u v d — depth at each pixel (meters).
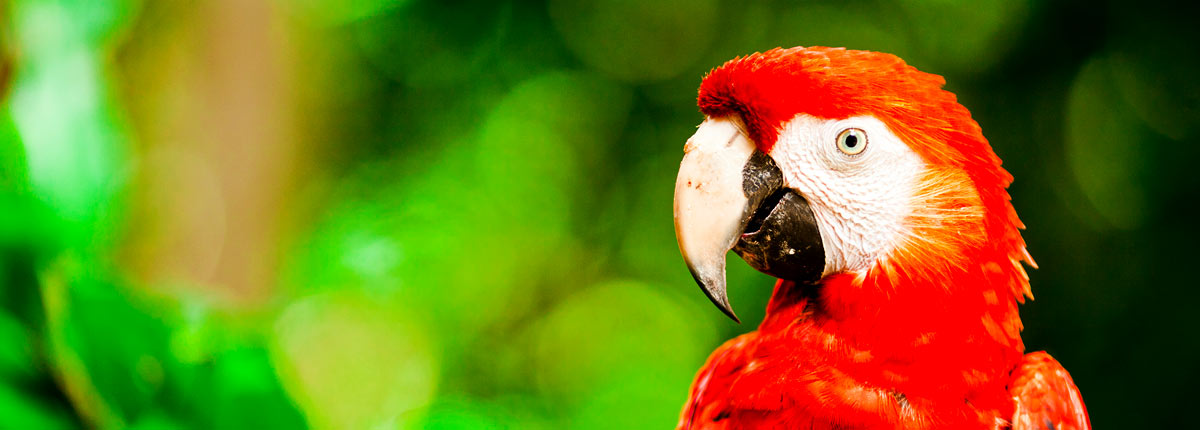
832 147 3.90
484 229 7.73
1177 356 4.91
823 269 3.91
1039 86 5.77
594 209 8.02
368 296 6.84
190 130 5.21
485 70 7.77
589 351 8.05
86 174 3.99
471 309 7.80
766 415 3.90
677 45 7.60
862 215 3.90
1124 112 5.47
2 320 3.85
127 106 5.00
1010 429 3.90
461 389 7.60
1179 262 5.02
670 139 7.70
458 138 7.83
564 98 7.81
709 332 7.88
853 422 3.89
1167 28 5.19
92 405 3.86
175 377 3.87
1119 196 5.43
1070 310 5.44
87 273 3.86
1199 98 5.16
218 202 5.28
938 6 6.40
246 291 5.33
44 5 4.02
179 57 5.21
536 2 7.60
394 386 6.89
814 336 3.91
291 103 5.67
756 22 7.30
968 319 3.89
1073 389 3.92
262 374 3.88
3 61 4.02
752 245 3.92
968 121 3.90
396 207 7.44
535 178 7.92
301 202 6.16
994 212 3.90
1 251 3.85
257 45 5.41
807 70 3.90
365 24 7.38
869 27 6.79
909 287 3.90
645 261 8.02
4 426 3.84
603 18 7.61
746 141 3.92
